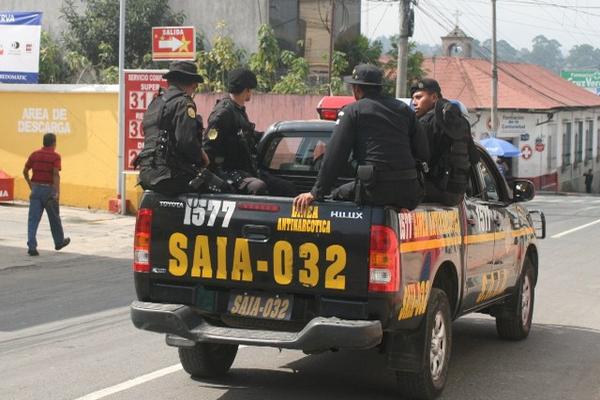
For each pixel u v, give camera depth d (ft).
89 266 68.03
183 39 102.94
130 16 155.33
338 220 28.71
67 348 40.42
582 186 289.94
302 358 39.32
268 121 134.62
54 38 161.99
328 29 163.63
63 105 107.55
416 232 30.19
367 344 27.96
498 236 39.60
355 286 28.53
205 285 30.76
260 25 154.10
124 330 44.57
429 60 268.62
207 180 30.60
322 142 39.01
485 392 34.06
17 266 67.31
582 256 81.66
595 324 48.88
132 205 103.65
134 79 99.40
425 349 31.17
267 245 29.50
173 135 30.91
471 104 247.09
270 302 30.04
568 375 37.01
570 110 268.00
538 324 48.78
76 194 107.76
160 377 35.35
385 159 29.04
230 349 35.53
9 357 38.55
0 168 111.24
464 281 35.19
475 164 38.52
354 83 30.27
